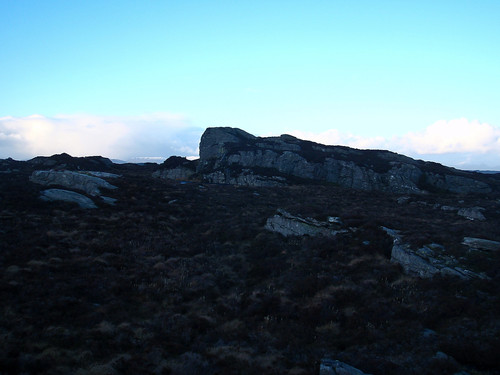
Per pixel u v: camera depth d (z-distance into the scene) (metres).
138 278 21.05
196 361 12.86
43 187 37.62
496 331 14.05
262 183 69.12
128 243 27.23
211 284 21.67
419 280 19.58
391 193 60.41
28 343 12.79
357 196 55.16
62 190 37.47
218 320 17.27
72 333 14.16
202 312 18.11
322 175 75.19
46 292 17.06
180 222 36.31
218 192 55.47
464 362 12.63
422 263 20.47
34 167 75.06
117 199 40.00
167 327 15.98
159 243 28.45
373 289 19.50
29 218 28.41
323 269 22.66
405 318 16.23
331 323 16.42
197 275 22.89
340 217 30.02
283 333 15.84
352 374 11.86
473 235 23.61
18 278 17.86
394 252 22.73
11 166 73.12
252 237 31.67
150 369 12.19
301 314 17.42
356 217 29.94
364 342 14.66
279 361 13.44
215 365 12.88
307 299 19.12
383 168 75.31
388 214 38.84
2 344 12.27
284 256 26.09
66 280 18.83
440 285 18.50
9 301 15.64
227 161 81.25
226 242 30.81
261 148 85.25
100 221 31.34
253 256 27.08
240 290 21.31
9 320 14.12
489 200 54.84
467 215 39.38
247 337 15.56
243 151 81.94
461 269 19.25
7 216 27.77
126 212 36.19
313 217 30.52
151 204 40.91
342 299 18.56
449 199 53.31
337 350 14.33
